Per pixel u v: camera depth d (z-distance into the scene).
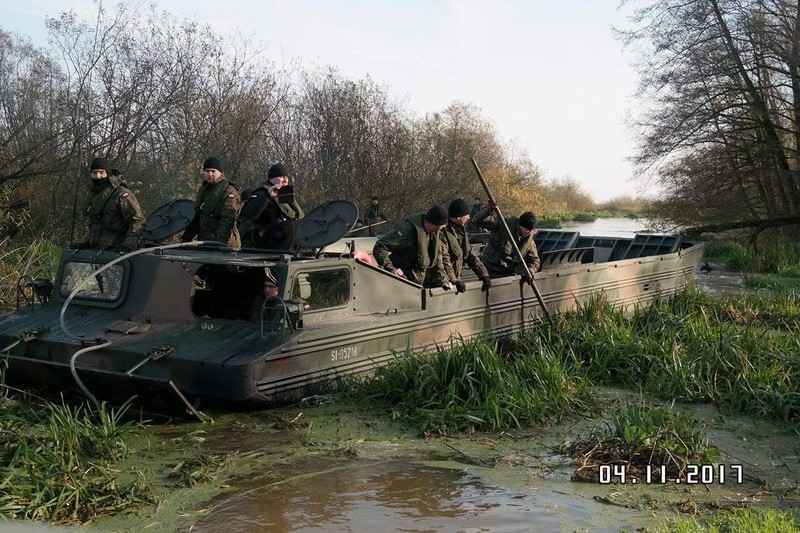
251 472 5.90
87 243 8.95
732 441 6.95
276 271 7.18
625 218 60.06
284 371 6.92
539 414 7.25
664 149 23.92
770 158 23.20
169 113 17.86
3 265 12.27
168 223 8.91
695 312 11.73
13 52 18.75
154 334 7.27
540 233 15.05
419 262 8.88
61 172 15.73
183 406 6.64
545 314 9.96
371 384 7.75
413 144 27.20
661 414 6.67
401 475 5.90
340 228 7.79
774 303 13.33
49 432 5.92
